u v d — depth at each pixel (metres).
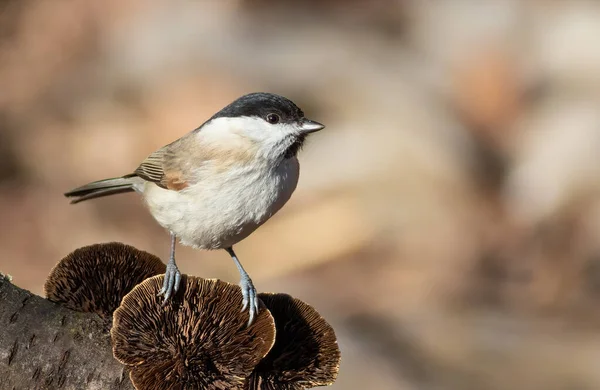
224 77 14.21
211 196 5.82
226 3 15.52
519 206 11.93
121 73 14.62
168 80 14.34
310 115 13.64
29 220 12.12
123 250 4.67
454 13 14.99
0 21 15.54
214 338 4.20
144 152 13.29
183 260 11.30
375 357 8.66
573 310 10.16
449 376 8.45
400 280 10.79
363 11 15.52
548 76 13.59
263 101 5.93
